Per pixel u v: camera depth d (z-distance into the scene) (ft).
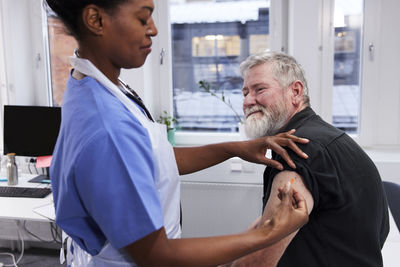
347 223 2.93
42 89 9.70
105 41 2.33
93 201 2.13
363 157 3.17
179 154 3.97
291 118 3.43
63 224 2.52
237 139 9.11
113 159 2.11
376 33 8.06
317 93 8.38
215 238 2.20
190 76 9.27
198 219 8.48
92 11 2.23
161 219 2.18
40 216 6.07
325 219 2.93
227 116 9.29
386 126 8.41
